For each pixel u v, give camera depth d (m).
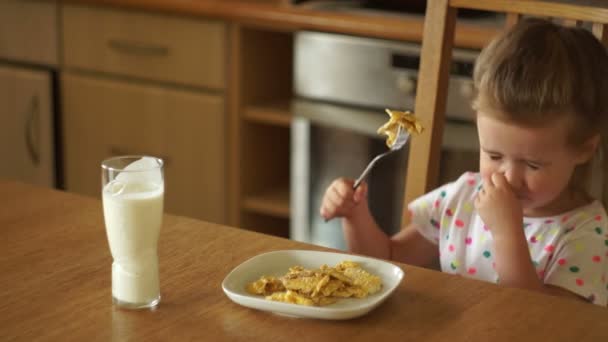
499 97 1.15
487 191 1.16
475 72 1.24
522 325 0.87
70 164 2.70
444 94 1.34
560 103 1.13
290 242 1.07
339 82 2.20
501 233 1.14
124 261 0.89
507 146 1.16
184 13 2.33
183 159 2.49
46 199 1.21
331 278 0.93
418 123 1.03
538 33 1.19
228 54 2.34
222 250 1.05
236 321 0.87
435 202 1.39
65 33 2.58
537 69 1.14
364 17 2.15
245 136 2.42
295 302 0.89
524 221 1.29
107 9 2.47
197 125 2.44
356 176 2.26
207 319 0.87
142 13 2.42
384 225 2.25
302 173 2.35
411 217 1.40
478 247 1.35
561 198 1.28
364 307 0.86
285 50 2.52
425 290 0.95
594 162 1.27
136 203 0.87
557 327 0.87
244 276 0.96
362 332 0.85
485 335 0.85
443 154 2.08
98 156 2.64
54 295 0.92
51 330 0.85
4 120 2.77
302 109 2.28
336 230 2.36
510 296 0.94
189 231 1.10
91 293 0.93
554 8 1.23
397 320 0.88
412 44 2.06
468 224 1.37
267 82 2.46
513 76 1.15
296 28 2.21
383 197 2.23
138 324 0.86
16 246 1.05
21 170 2.79
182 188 2.53
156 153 2.53
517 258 1.12
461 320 0.88
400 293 0.94
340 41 2.17
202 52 2.37
